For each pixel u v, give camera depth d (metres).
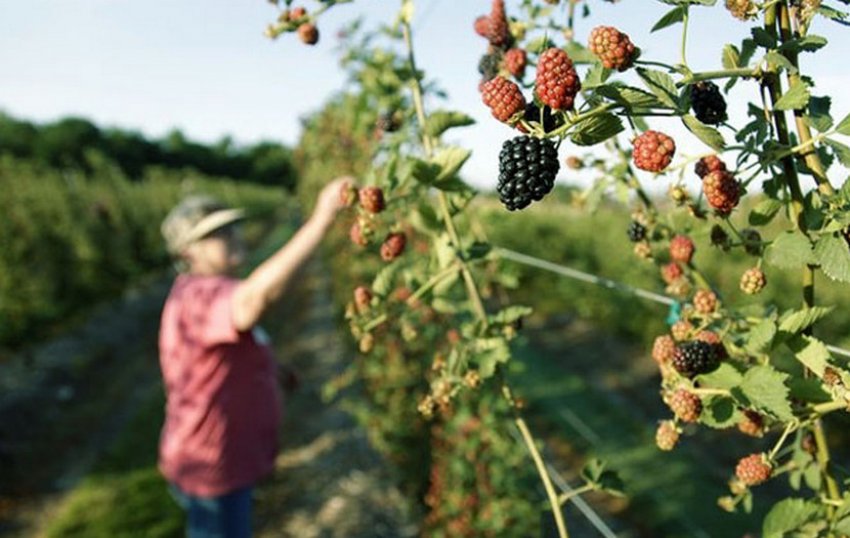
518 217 15.44
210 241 3.61
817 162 1.12
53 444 7.77
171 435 3.26
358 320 2.14
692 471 6.60
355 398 7.94
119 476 6.74
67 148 53.31
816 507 1.22
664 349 1.38
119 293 15.49
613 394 9.30
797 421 1.15
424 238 3.80
